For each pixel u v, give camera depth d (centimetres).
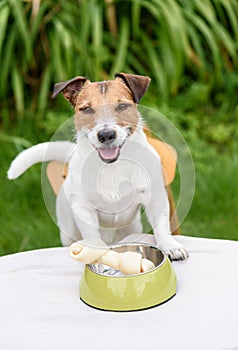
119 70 463
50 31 483
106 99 208
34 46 494
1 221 409
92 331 178
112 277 191
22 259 231
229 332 172
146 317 184
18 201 426
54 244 381
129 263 198
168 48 484
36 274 218
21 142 448
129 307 189
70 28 486
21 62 491
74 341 173
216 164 453
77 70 471
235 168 446
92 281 194
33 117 486
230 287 199
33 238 388
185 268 217
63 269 221
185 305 190
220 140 492
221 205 420
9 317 189
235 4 515
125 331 177
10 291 207
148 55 491
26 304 198
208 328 175
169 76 484
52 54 475
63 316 188
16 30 478
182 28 475
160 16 488
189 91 505
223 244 234
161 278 193
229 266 215
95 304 193
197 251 230
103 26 511
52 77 488
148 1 494
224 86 524
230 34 536
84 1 483
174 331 175
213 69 520
